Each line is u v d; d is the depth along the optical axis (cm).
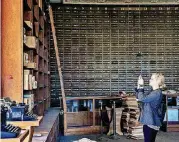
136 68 1013
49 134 512
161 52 1019
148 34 1018
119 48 1010
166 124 878
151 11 1020
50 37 995
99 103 887
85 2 970
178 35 1022
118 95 910
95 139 760
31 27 545
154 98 474
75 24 998
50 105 1001
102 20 1006
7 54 468
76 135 822
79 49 999
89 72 1002
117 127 830
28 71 496
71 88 995
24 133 255
